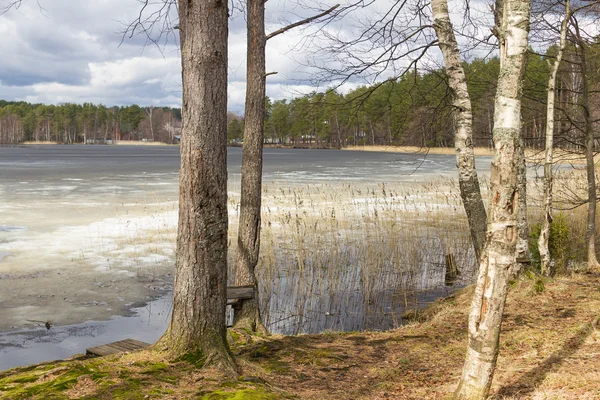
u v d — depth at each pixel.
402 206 22.03
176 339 5.50
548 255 10.34
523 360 5.88
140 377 4.91
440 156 71.88
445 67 9.57
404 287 11.72
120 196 25.22
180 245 5.50
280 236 16.20
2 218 18.86
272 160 64.50
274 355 6.80
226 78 5.41
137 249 14.67
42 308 9.98
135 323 9.38
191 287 5.45
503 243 4.09
